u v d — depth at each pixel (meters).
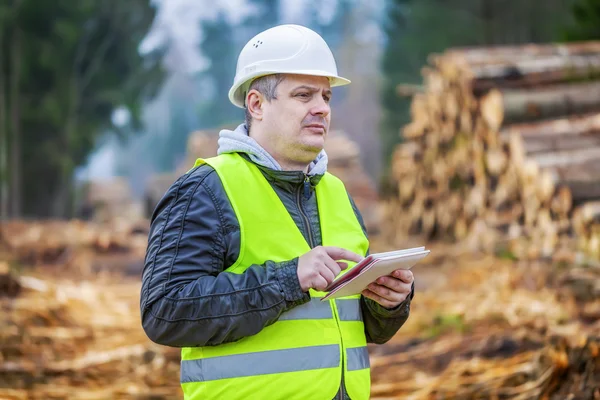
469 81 12.23
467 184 13.46
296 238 3.11
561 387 5.10
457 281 10.07
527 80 12.09
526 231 10.94
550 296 8.01
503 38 47.94
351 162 32.62
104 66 45.03
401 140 52.56
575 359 5.12
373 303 3.29
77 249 15.96
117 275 14.23
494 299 8.35
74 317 9.25
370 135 84.62
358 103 89.50
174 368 7.18
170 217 3.05
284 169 3.21
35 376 6.87
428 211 15.22
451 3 49.44
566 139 10.77
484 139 12.48
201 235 3.00
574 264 8.83
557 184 10.08
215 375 3.02
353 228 3.36
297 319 3.06
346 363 3.12
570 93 11.71
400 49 53.53
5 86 39.81
